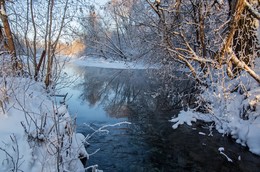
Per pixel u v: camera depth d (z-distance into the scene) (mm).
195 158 6234
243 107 7598
